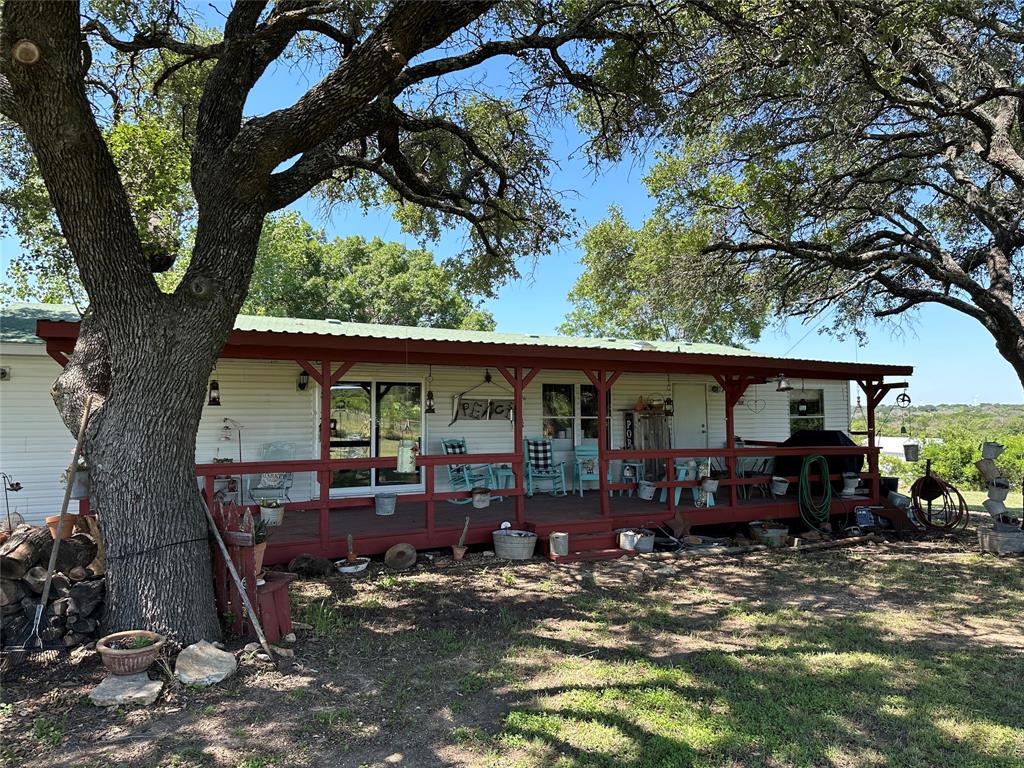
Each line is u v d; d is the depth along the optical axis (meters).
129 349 4.20
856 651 4.83
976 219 11.94
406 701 3.81
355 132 5.64
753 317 13.98
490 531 8.09
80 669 3.99
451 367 10.55
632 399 12.15
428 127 6.76
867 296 12.02
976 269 12.03
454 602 5.96
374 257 29.09
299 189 4.89
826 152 9.88
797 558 8.23
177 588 4.24
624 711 3.71
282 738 3.32
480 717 3.62
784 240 10.60
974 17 7.21
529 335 12.34
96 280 4.08
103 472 4.24
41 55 3.38
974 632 5.32
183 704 3.65
